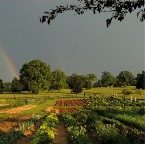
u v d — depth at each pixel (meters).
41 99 111.50
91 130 31.42
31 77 167.50
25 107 80.19
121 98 86.88
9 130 35.91
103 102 77.19
